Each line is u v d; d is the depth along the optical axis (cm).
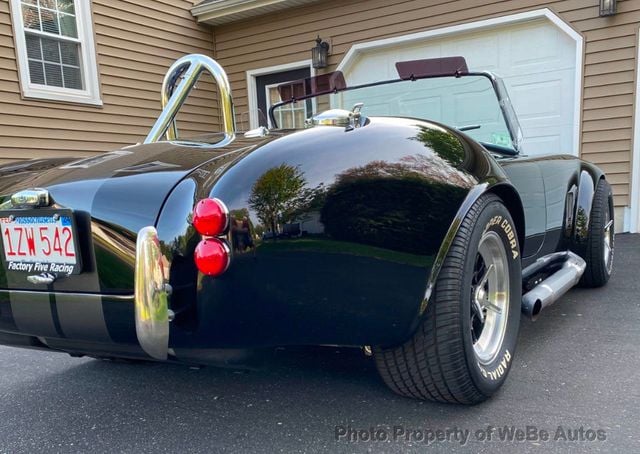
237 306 129
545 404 171
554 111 555
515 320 189
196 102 755
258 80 767
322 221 133
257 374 211
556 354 214
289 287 132
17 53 551
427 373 157
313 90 283
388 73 658
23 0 559
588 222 297
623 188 525
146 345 123
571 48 539
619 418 160
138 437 166
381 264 141
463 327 153
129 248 130
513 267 187
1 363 242
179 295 129
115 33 652
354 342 145
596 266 307
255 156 133
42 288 142
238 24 759
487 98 249
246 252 126
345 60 673
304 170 134
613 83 517
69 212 135
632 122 512
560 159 268
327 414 173
